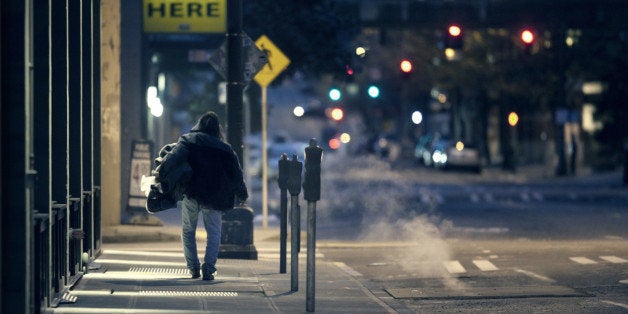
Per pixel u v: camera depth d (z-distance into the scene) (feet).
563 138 375.86
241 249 120.78
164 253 123.44
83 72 103.24
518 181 355.15
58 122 85.71
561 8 286.25
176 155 94.73
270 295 89.40
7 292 63.46
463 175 412.36
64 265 86.63
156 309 78.69
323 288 96.73
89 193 104.53
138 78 192.13
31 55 67.05
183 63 273.33
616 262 120.06
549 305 88.69
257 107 273.13
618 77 360.69
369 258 127.95
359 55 216.74
